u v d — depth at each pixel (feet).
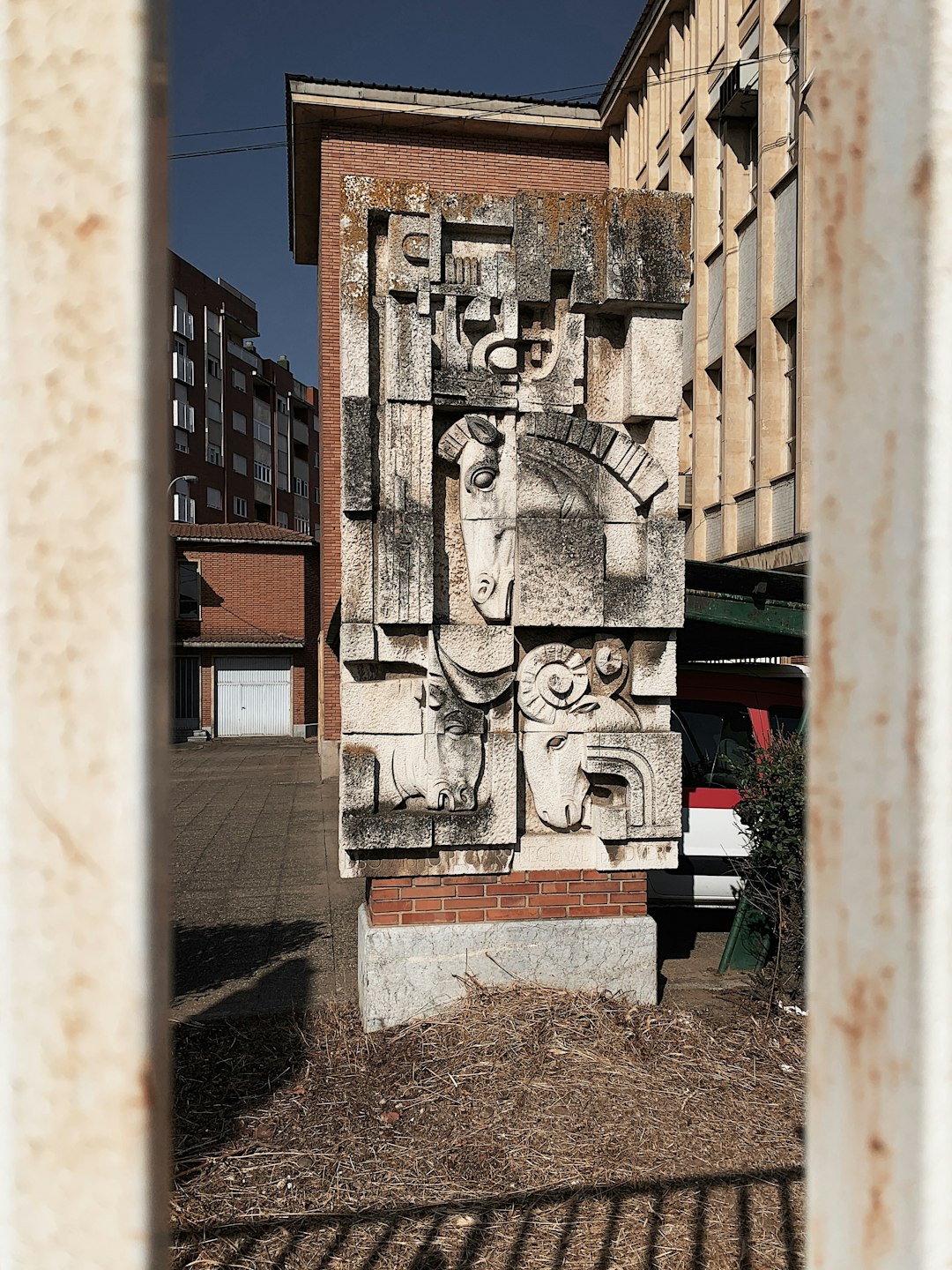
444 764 16.85
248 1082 14.79
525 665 17.34
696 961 21.13
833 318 1.88
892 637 1.78
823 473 1.90
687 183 58.49
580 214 17.33
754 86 50.11
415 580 16.63
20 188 1.74
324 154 56.75
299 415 183.62
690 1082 14.42
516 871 17.20
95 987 1.71
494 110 58.54
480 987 16.66
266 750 87.92
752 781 18.79
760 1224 10.91
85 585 1.71
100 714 1.70
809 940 1.93
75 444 1.72
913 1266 1.73
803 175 44.09
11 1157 1.73
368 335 16.66
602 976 17.11
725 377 54.39
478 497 17.31
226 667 103.81
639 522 17.72
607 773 17.35
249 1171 12.24
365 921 17.42
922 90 1.76
